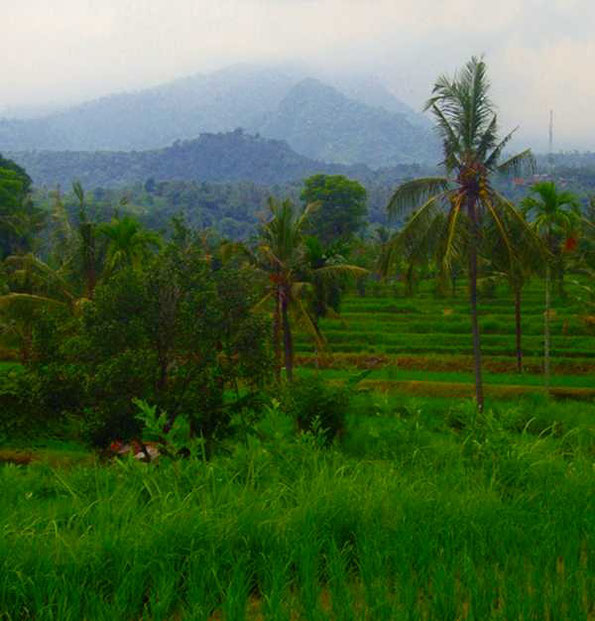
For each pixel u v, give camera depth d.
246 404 22.53
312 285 35.53
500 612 5.52
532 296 74.38
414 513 7.41
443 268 28.30
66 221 37.72
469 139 28.91
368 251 91.44
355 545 6.91
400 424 11.34
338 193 117.25
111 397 20.67
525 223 29.75
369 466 9.48
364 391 25.45
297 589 6.20
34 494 10.65
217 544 6.57
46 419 23.45
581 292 62.81
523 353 55.28
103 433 20.98
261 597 6.16
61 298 32.28
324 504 7.41
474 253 30.39
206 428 21.98
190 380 21.36
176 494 7.64
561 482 8.73
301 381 24.33
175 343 21.25
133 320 20.94
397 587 5.93
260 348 22.42
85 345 21.03
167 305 21.12
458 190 29.52
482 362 53.41
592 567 6.42
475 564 6.61
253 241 36.75
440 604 5.63
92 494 9.28
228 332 22.23
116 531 6.67
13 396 23.02
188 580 6.01
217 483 8.42
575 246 42.47
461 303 74.25
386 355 55.56
